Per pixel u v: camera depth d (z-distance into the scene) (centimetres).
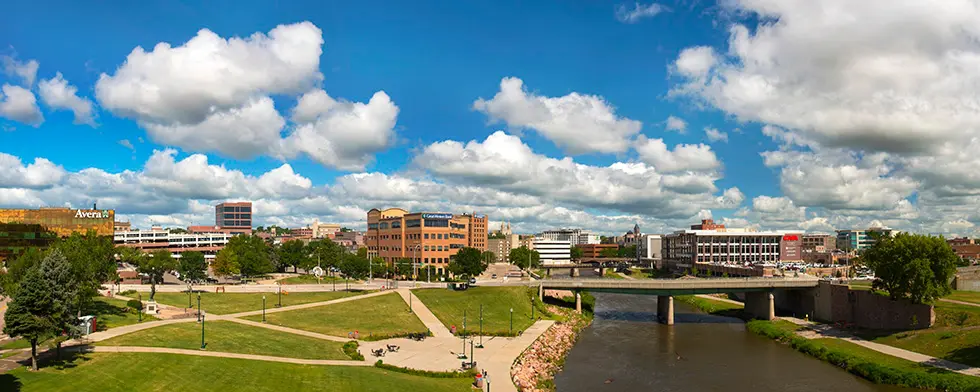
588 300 17650
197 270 16700
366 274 19012
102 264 10438
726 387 8900
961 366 9419
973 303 13038
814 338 12281
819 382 9206
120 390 5853
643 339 12800
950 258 11894
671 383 9062
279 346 8631
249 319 10738
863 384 9112
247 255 18775
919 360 9944
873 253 12962
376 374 7631
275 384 6719
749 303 16662
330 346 9175
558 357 10512
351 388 6850
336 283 17538
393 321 11694
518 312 14138
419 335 10525
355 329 10762
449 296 14650
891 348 10994
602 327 14512
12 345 7112
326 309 12319
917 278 11838
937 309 12288
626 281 15700
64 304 6328
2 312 9088
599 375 9481
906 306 12331
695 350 11581
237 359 7456
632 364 10294
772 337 12912
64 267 6425
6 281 8500
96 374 6150
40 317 6009
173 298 12675
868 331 12594
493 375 8144
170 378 6366
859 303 13575
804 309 15825
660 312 15550
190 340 8212
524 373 8488
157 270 14738
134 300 10706
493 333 11400
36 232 17812
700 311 17862
